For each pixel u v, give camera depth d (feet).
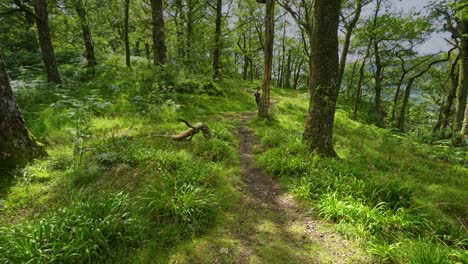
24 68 45.62
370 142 33.01
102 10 62.34
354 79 99.81
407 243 10.85
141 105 36.65
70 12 56.59
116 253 9.80
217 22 65.98
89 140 22.50
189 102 43.55
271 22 35.86
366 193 14.82
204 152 21.58
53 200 13.60
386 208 13.61
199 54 62.49
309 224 13.21
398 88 82.79
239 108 49.52
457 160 26.86
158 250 10.37
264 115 39.01
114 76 50.67
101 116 30.22
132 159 18.07
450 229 12.25
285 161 19.83
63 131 23.77
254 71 169.99
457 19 49.01
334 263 10.27
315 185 16.28
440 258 9.21
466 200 15.40
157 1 47.55
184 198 12.72
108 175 15.98
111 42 116.57
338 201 14.01
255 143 28.32
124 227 10.66
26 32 57.57
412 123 88.48
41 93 33.91
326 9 20.51
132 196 13.61
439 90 88.79
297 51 108.17
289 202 15.61
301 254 10.82
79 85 42.57
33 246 8.91
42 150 18.42
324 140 22.34
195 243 11.09
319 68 21.61
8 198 13.48
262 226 12.92
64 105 28.45
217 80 63.41
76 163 17.58
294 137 27.32
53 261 8.62
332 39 20.93
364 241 11.45
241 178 18.81
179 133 25.58
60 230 9.55
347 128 42.22
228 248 10.96
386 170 22.18
